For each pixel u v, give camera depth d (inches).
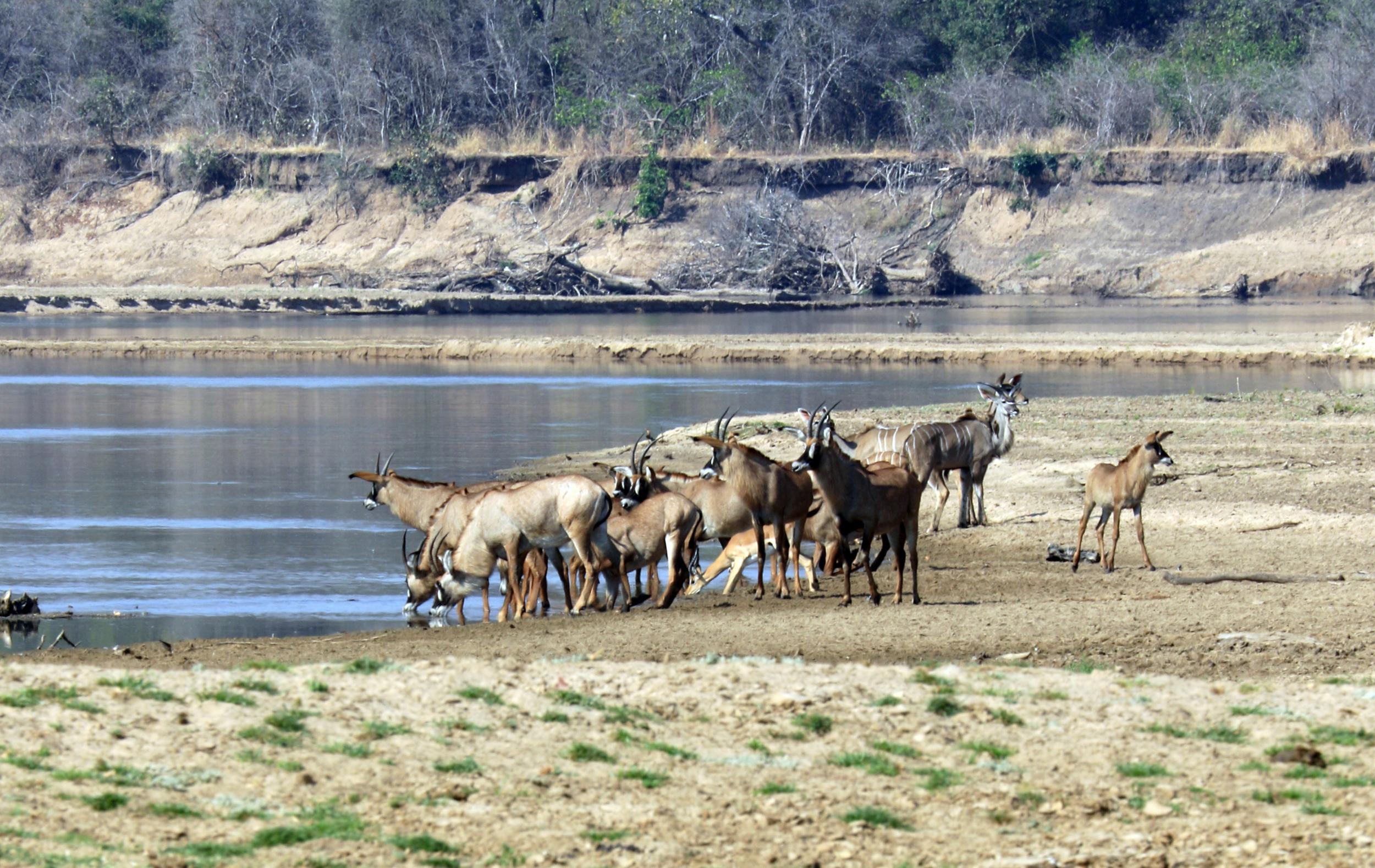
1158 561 3004.4
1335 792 1465.3
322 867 1228.5
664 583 3085.6
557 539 2637.8
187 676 1759.4
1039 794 1446.9
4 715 1540.4
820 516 2972.4
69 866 1198.9
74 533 3678.6
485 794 1407.5
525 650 2183.8
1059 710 1711.4
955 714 1689.2
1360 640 2181.3
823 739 1596.9
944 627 2325.3
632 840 1312.7
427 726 1588.3
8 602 2822.3
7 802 1322.6
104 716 1561.3
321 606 2908.5
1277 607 2448.3
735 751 1553.9
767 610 2556.6
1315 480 3900.1
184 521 3841.0
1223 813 1408.7
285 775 1432.1
